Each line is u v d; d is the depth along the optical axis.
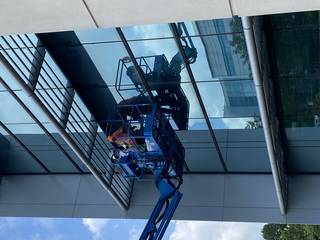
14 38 12.41
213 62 12.51
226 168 17.20
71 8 6.11
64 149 17.30
